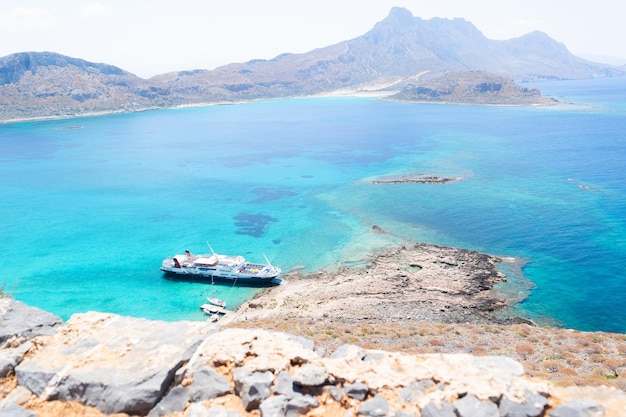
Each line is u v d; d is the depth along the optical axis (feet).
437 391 55.93
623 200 352.08
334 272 252.62
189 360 61.72
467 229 308.19
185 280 253.65
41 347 65.21
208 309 216.54
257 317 201.67
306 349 63.26
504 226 309.83
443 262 256.52
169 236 319.47
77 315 72.33
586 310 205.16
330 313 199.93
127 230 333.62
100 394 55.83
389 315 197.26
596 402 53.67
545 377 98.12
